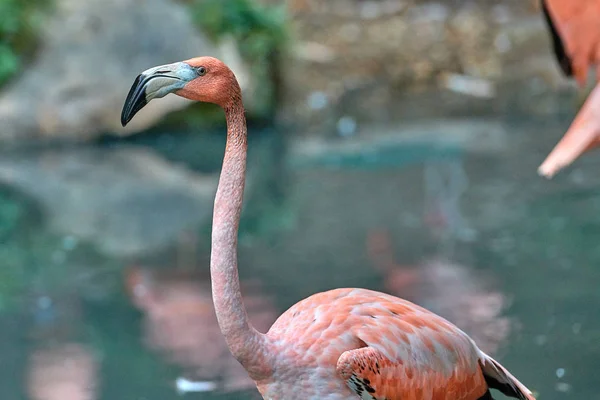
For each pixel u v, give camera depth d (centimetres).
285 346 550
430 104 2384
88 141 2198
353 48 2427
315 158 1933
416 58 2411
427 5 2481
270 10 2403
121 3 2317
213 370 857
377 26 2442
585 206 1422
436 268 1156
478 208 1451
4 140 2138
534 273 1121
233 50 2328
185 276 1174
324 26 2456
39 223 1449
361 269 1170
